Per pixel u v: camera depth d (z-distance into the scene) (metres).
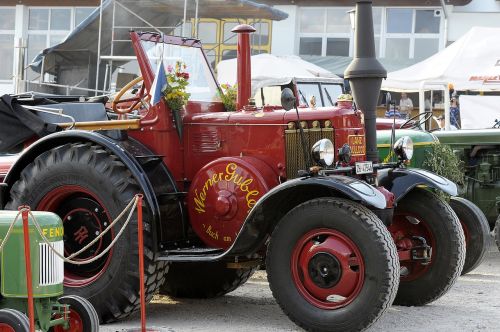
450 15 19.94
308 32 20.84
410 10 20.25
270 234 6.44
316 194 6.39
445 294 7.79
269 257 6.21
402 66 19.44
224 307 7.23
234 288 7.55
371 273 5.88
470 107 14.61
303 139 6.39
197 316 6.82
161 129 6.79
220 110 7.50
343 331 5.96
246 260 6.72
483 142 10.41
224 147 6.80
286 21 20.64
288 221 6.15
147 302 6.53
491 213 10.45
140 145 6.82
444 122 15.14
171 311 7.04
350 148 6.55
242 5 15.68
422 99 13.98
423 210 7.11
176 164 6.87
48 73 16.98
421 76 14.66
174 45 7.36
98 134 6.64
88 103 8.00
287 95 6.17
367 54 7.00
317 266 6.07
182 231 6.68
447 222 7.05
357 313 5.91
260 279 8.79
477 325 6.54
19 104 7.71
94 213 6.65
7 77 21.11
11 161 7.72
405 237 7.20
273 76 15.55
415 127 10.70
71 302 5.53
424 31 20.22
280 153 6.64
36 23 21.09
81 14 20.83
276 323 6.54
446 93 13.87
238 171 6.59
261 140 6.70
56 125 7.30
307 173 6.17
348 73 6.99
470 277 9.09
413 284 7.19
